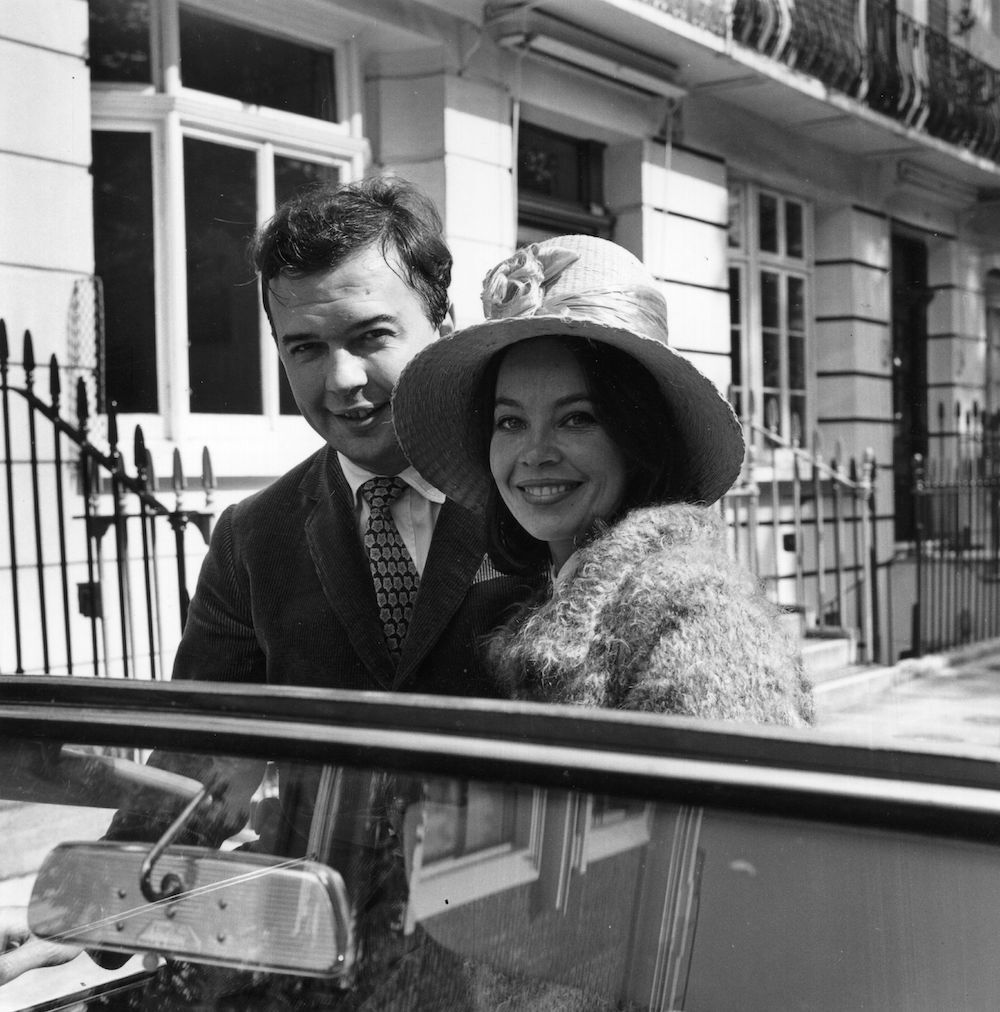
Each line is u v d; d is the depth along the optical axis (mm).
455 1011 1062
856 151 10070
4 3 4789
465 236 6570
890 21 9664
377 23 6082
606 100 7547
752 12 7957
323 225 1974
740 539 8336
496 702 1104
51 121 4941
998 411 11219
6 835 1229
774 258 9578
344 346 1994
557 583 1570
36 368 4875
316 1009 1093
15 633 4340
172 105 5422
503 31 6660
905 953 943
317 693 1178
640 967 1016
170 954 1142
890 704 7273
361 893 1105
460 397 1791
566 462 1610
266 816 1154
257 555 2086
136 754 1225
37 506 4379
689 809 1013
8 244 4816
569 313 1582
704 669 1270
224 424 5695
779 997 975
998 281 12539
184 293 5516
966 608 9508
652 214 7984
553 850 1052
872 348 10312
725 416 1603
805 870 976
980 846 928
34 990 1184
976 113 10773
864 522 8227
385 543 2033
